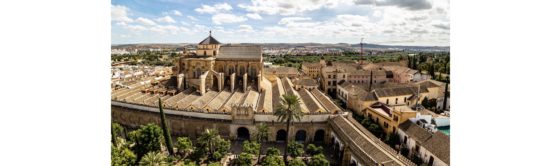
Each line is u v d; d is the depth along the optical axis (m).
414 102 113.19
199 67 141.00
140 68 184.25
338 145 90.25
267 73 186.38
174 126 102.44
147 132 82.69
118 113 110.75
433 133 79.12
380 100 112.56
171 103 109.88
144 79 158.88
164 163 72.69
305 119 99.44
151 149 82.25
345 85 145.00
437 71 121.50
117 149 73.44
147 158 68.94
